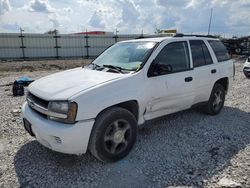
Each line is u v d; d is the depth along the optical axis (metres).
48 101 3.00
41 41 26.55
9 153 3.58
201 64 4.70
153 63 3.76
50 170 3.14
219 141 4.00
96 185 2.84
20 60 24.91
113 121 3.18
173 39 4.23
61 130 2.83
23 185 2.83
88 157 3.46
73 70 4.17
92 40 29.25
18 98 7.28
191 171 3.11
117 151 3.33
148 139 4.07
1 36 24.58
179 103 4.24
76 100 2.88
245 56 27.77
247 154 3.55
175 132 4.37
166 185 2.83
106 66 4.00
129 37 31.36
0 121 4.99
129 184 2.86
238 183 2.82
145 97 3.59
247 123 4.86
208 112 5.19
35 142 3.96
